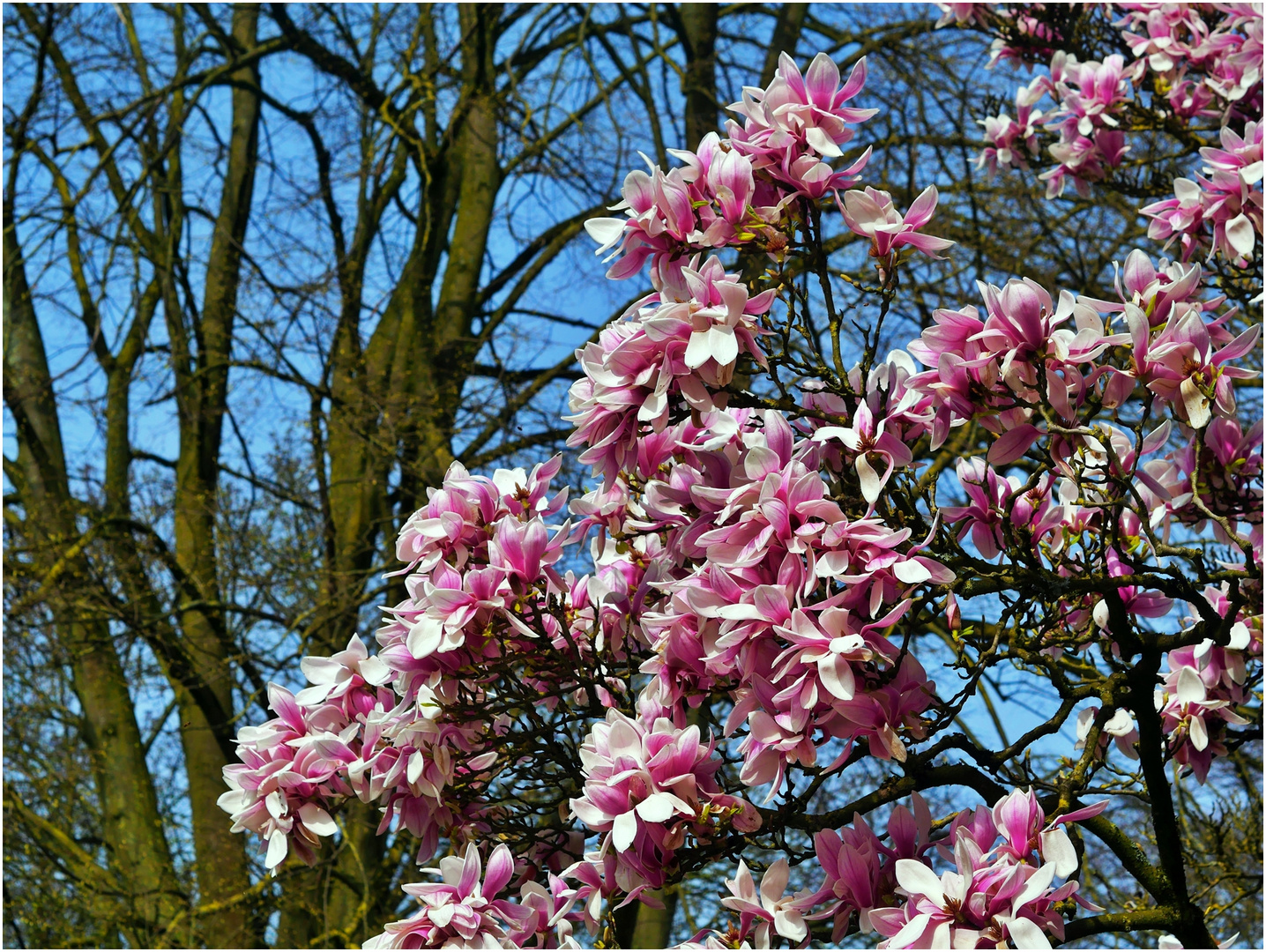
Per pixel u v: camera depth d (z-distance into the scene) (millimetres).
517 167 9219
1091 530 2605
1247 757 5684
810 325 2311
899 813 2131
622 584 2816
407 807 2766
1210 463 2721
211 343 9312
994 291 2039
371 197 9477
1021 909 1763
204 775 8039
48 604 7418
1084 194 4453
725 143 2342
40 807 8352
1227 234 2992
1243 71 3998
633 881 2266
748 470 2035
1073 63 4512
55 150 9375
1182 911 2344
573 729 3117
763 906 2096
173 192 9188
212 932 7438
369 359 9133
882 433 2102
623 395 2195
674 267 2318
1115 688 2410
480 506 2578
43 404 9070
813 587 1938
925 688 2029
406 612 2525
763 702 1986
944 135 7746
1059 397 2053
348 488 8703
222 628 8180
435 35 9766
